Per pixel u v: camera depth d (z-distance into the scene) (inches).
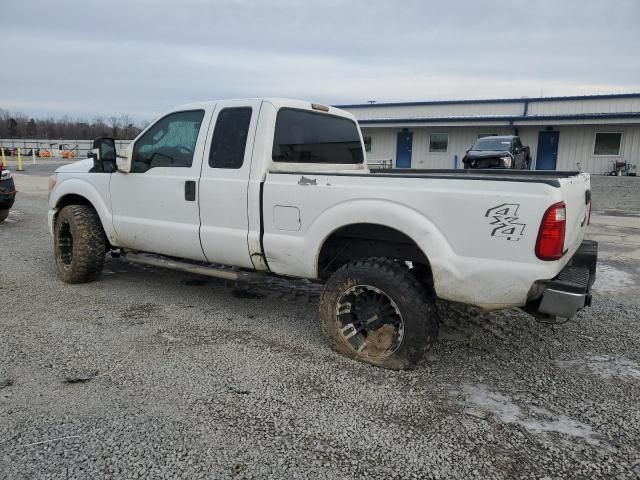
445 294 132.6
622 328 175.6
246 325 174.9
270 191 157.2
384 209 137.0
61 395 123.3
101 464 97.4
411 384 132.8
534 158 1035.9
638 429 113.1
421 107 1118.4
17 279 226.2
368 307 145.2
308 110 181.6
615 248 322.3
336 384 132.1
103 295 205.2
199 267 183.0
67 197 223.5
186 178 176.7
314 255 150.9
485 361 148.3
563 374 140.4
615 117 922.1
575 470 98.7
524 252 122.3
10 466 96.2
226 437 107.3
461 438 108.8
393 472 97.3
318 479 94.8
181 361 144.2
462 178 128.4
